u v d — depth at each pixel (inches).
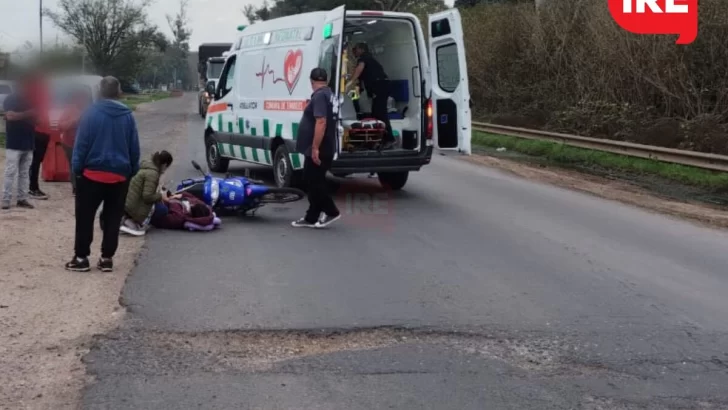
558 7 1056.8
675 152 661.9
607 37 879.1
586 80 938.7
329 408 177.9
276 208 433.7
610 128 837.8
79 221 283.3
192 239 348.8
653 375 203.2
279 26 488.4
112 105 279.3
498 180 588.7
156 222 366.0
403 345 221.0
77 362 201.3
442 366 205.6
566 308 257.3
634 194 552.1
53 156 508.1
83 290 263.7
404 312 247.9
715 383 198.5
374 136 454.0
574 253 339.3
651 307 261.3
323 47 438.9
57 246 327.9
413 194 497.7
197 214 372.5
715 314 255.8
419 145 462.6
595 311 255.0
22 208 411.5
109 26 2068.2
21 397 179.9
